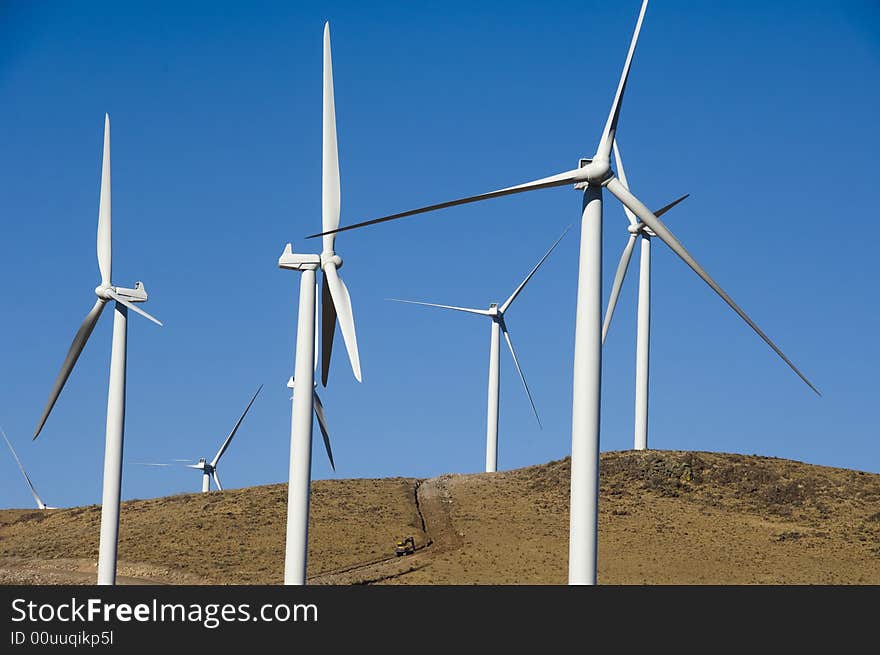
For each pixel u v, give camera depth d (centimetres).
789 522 19575
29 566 18250
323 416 10019
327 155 9294
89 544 19462
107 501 10625
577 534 7025
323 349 9500
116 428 10744
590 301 7269
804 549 17862
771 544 18150
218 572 17225
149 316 10919
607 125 7588
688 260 7669
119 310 10906
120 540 19650
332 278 9012
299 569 8969
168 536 19675
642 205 7600
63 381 11169
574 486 7075
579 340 7231
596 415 7125
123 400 10806
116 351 10862
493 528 19388
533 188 7581
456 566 16588
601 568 16412
